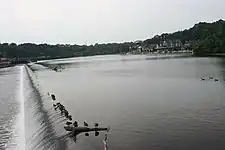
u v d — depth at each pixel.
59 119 45.06
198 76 92.94
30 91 80.94
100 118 45.53
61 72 151.88
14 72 177.38
